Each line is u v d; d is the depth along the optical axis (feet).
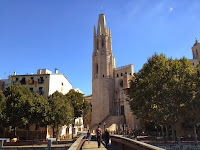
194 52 269.23
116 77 286.25
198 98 104.12
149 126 185.26
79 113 176.35
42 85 173.27
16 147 93.25
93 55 291.58
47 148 93.35
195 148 91.04
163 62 115.96
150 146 32.35
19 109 126.31
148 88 111.55
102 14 311.68
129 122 219.20
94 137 120.06
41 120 130.21
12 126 129.70
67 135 189.06
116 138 75.20
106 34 298.76
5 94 137.80
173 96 105.91
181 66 114.32
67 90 218.79
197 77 110.42
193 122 114.83
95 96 268.21
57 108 136.15
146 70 122.93
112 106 272.31
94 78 277.44
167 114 102.12
